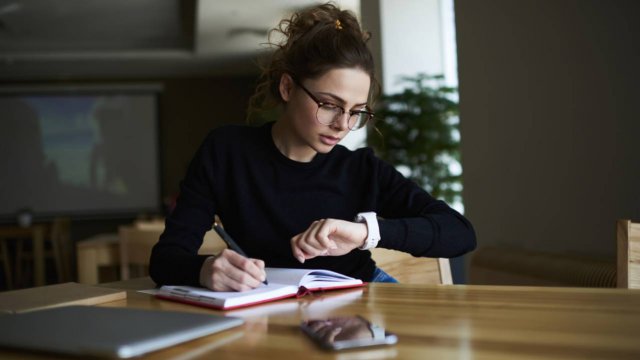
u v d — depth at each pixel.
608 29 2.05
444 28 5.12
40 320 0.76
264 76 1.45
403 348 0.63
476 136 2.85
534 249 2.48
